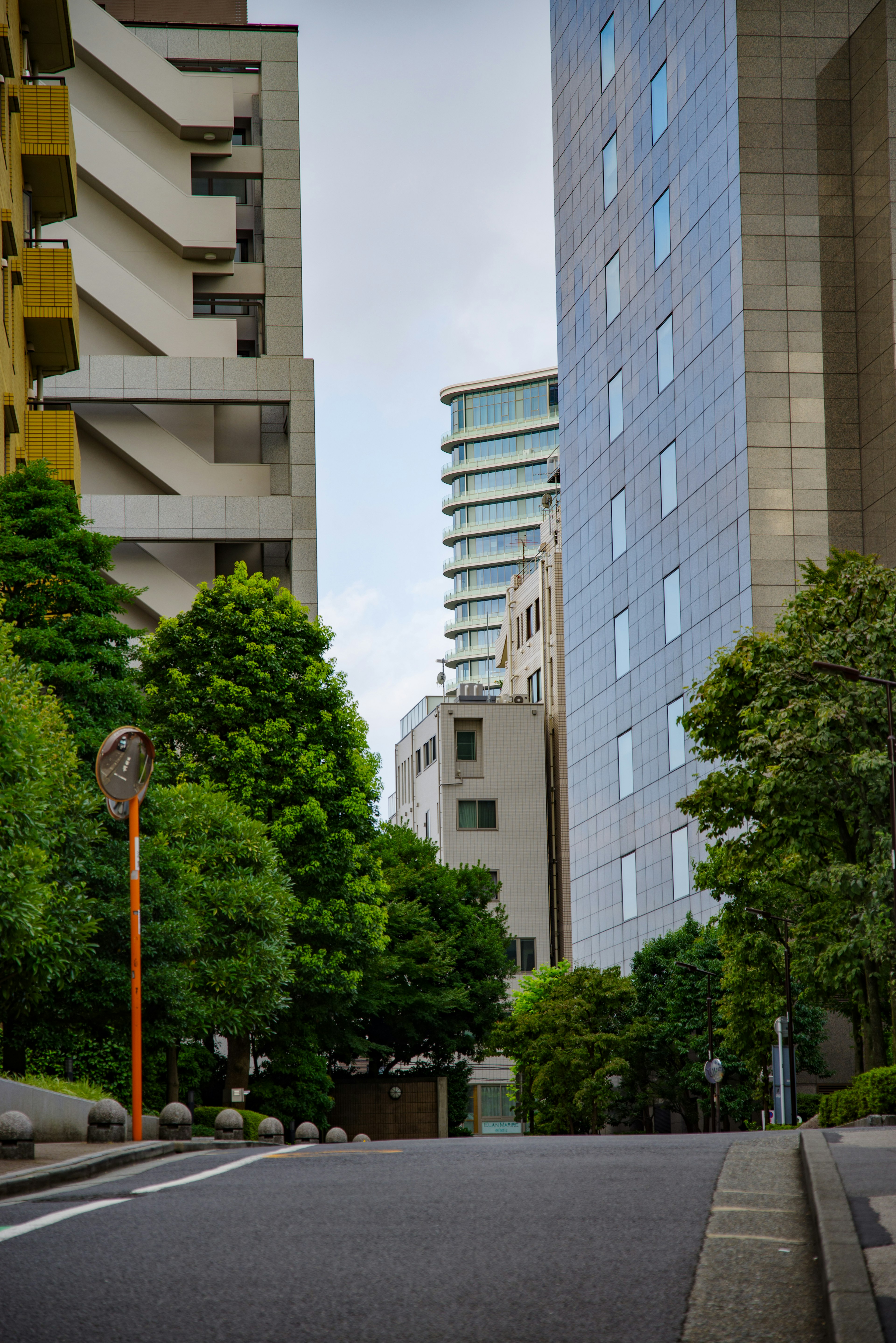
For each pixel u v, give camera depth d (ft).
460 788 326.85
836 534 201.36
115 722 96.89
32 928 67.97
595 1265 23.38
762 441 202.18
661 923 230.27
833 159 208.54
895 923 91.76
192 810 111.75
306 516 196.34
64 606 98.37
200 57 210.79
